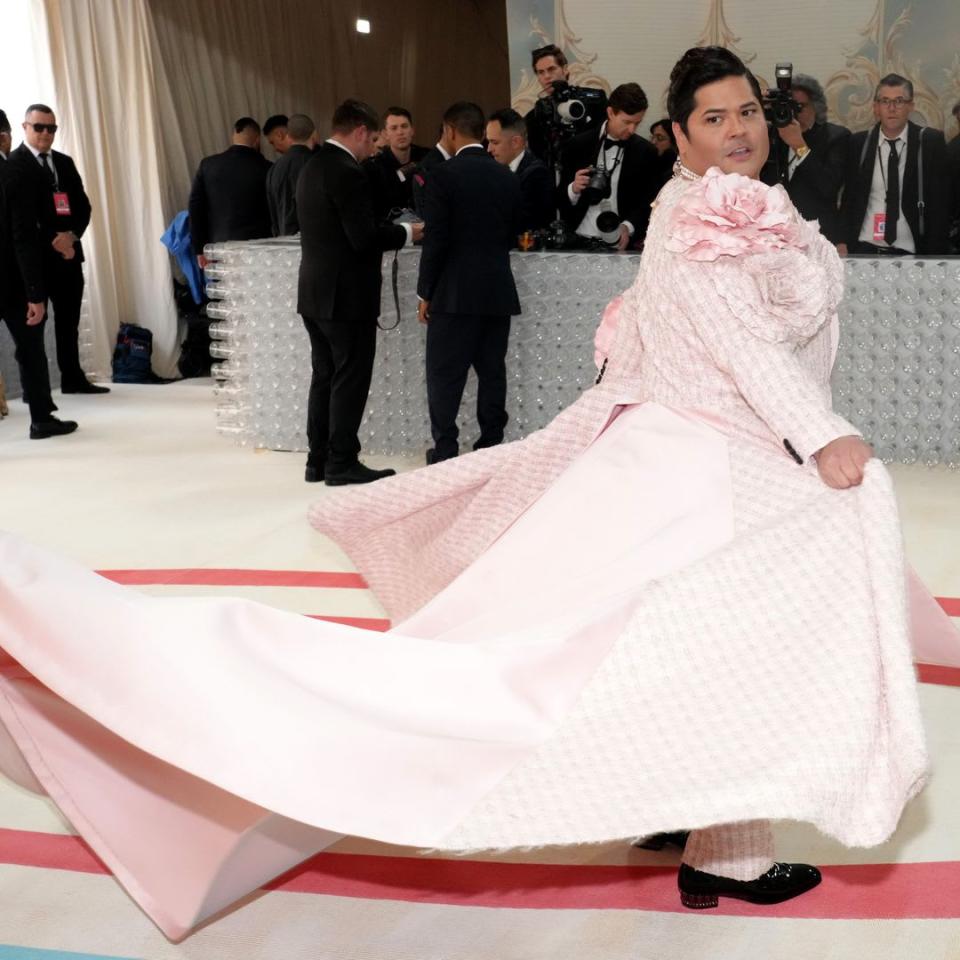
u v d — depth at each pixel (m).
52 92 7.93
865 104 6.53
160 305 8.47
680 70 1.94
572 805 1.47
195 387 8.00
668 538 1.78
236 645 1.61
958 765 2.53
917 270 4.88
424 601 2.33
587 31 6.70
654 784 1.47
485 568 1.89
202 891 1.72
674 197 1.93
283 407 5.79
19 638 1.63
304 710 1.55
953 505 4.50
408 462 5.56
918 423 5.06
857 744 1.45
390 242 4.92
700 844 2.01
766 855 1.98
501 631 1.79
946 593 3.55
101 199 8.20
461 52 13.08
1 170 5.93
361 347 4.96
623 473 1.88
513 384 5.49
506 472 2.18
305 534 4.41
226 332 5.84
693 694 1.57
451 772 1.52
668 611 1.64
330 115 10.95
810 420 1.72
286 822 1.69
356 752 1.52
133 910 2.11
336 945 2.00
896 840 2.26
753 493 1.79
